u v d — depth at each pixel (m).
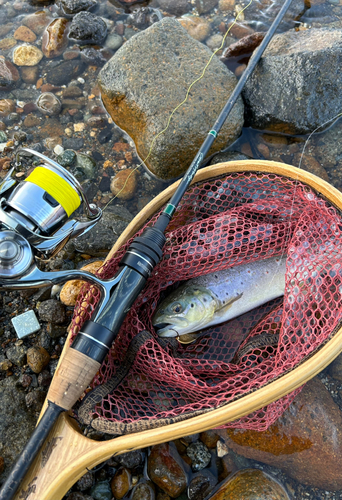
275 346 0.42
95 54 0.64
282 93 0.56
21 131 0.59
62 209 0.34
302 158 0.58
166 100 0.53
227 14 0.69
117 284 0.35
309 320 0.39
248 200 0.48
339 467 0.41
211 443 0.42
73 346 0.33
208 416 0.32
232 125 0.55
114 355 0.41
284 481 0.42
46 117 0.60
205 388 0.37
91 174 0.56
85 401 0.34
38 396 0.43
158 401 0.41
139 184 0.56
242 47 0.62
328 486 0.42
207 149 0.42
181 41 0.56
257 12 0.69
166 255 0.42
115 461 0.41
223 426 0.38
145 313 0.44
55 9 0.68
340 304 0.41
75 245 0.51
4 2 0.68
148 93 0.53
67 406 0.33
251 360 0.41
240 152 0.56
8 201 0.33
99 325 0.33
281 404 0.40
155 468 0.41
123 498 0.40
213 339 0.47
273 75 0.57
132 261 0.35
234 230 0.44
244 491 0.39
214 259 0.43
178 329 0.44
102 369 0.38
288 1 0.50
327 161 0.57
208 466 0.42
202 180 0.46
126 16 0.68
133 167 0.57
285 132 0.58
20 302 0.48
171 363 0.37
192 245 0.42
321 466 0.41
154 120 0.52
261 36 0.61
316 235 0.45
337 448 0.41
